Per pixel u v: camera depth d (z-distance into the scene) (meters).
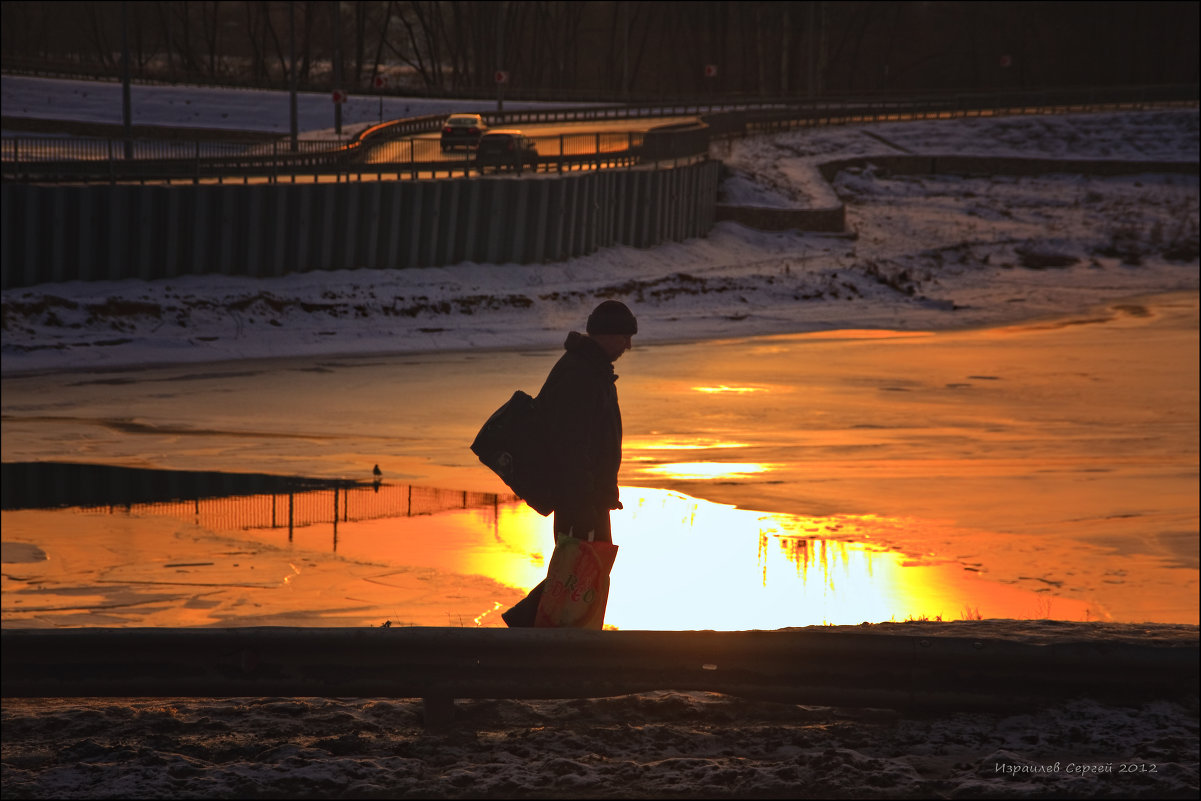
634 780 15.31
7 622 53.53
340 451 99.50
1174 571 66.69
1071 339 174.25
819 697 17.33
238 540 70.25
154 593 59.09
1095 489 87.94
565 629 17.12
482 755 16.62
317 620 53.88
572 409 18.23
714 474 92.19
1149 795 14.52
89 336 151.38
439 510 79.31
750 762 15.94
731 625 53.41
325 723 18.45
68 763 16.62
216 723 18.52
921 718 17.75
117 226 169.00
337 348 160.25
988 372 145.25
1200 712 17.17
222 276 179.88
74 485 85.19
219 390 130.00
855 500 83.81
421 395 128.75
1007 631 20.44
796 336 179.25
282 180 192.38
